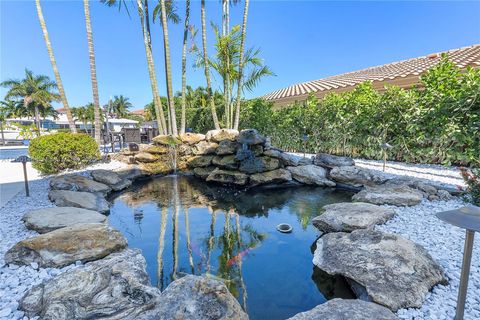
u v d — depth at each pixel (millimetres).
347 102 8727
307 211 5004
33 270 2500
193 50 10359
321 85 13258
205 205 5473
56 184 5289
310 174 7008
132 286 2133
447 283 2285
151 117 30156
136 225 4336
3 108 33406
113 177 6746
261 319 2164
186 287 2100
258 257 3248
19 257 2600
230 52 9547
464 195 4340
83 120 35156
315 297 2451
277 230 4105
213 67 9992
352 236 2924
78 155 7707
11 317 1863
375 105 7719
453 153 6059
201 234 3984
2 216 3967
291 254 3320
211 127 14539
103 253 2793
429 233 3262
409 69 9680
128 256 2775
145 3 9953
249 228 4211
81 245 2775
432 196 4648
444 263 2572
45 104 30484
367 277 2283
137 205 5461
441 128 6121
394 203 4438
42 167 7191
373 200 4574
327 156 7289
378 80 9195
